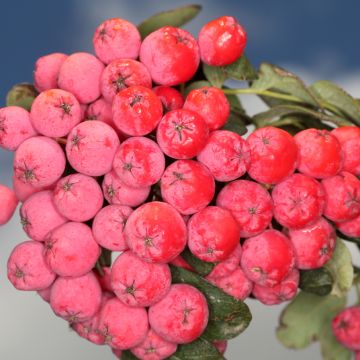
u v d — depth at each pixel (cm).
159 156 19
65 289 20
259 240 20
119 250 19
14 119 20
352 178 20
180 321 19
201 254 19
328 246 20
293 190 20
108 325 19
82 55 20
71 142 19
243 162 19
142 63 20
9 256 20
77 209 19
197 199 19
